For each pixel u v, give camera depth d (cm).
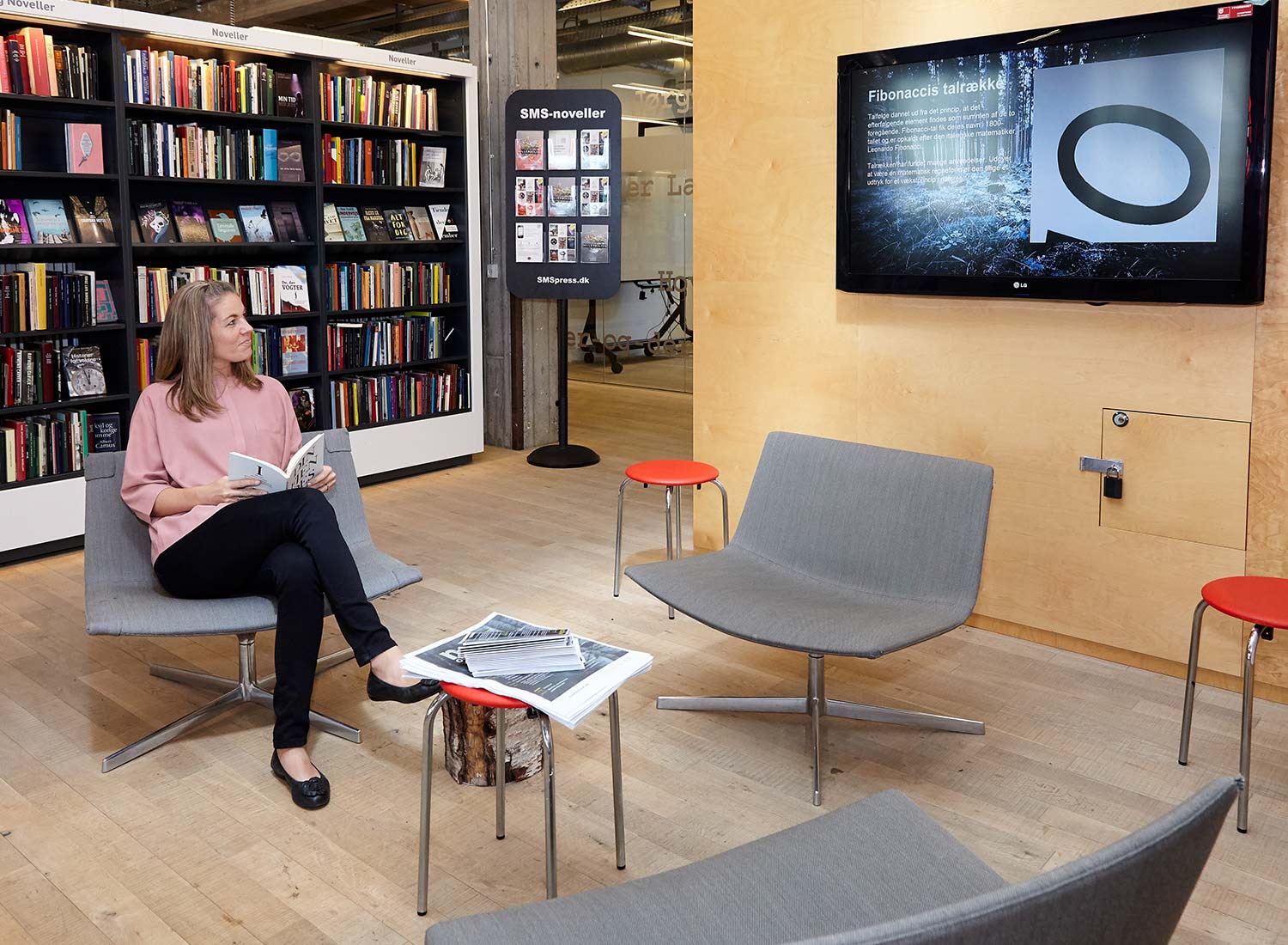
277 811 261
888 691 329
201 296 299
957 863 157
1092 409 337
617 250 627
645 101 902
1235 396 308
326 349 579
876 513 304
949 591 284
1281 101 287
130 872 236
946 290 355
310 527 272
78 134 472
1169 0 301
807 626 263
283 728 267
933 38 351
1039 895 93
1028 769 280
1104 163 314
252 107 534
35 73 455
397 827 254
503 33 654
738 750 292
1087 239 322
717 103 412
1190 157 299
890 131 359
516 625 235
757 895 149
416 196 635
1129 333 325
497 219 681
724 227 420
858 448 315
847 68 365
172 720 312
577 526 518
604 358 991
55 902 225
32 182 480
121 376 502
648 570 309
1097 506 341
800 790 270
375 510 550
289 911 222
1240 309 304
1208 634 325
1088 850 243
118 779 277
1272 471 304
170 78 502
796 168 394
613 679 213
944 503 292
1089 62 312
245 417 308
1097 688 329
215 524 278
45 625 391
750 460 428
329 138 573
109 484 304
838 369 395
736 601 282
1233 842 244
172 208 520
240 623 270
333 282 584
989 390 358
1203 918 216
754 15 396
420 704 324
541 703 203
